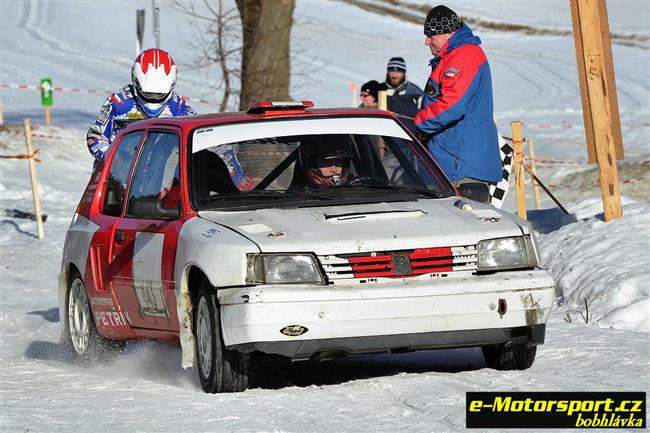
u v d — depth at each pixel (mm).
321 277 17328
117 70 132250
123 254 21641
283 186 20219
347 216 18438
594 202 34562
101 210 23750
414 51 151875
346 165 20688
